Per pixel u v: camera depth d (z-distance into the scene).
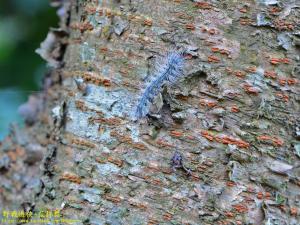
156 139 0.55
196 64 0.55
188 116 0.54
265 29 0.54
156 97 0.54
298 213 0.54
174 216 0.54
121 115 0.55
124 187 0.55
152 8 0.56
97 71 0.56
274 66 0.54
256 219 0.53
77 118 0.57
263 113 0.54
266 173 0.54
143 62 0.55
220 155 0.54
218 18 0.55
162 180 0.54
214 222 0.54
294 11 0.54
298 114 0.54
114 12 0.57
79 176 0.56
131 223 0.55
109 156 0.55
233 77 0.54
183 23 0.55
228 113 0.54
